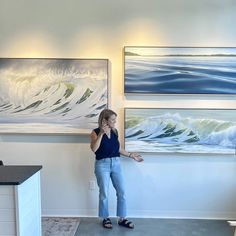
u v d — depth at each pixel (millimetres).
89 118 3559
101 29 3533
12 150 3666
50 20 3543
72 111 3561
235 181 3584
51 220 3543
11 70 3547
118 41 3531
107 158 3271
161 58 3479
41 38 3559
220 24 3461
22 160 3672
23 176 2230
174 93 3494
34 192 2453
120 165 3400
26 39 3564
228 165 3574
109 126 3254
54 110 3566
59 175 3674
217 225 3402
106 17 3523
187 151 3525
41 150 3658
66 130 3576
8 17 3559
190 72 3475
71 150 3646
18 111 3578
